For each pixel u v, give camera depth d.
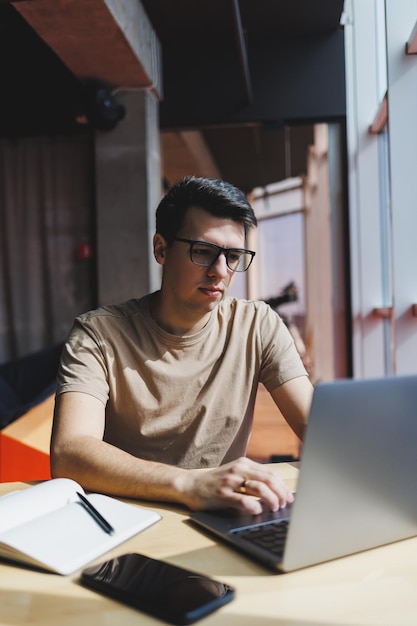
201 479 0.98
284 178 4.84
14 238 4.70
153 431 1.38
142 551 0.84
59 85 4.50
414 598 0.69
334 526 0.77
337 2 3.94
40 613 0.67
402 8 2.80
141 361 1.38
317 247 4.75
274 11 4.06
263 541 0.82
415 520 0.86
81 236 4.61
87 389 1.27
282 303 4.88
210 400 1.41
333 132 4.55
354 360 4.35
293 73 4.48
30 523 0.87
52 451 1.14
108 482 1.05
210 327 1.44
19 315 4.70
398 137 2.83
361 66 4.18
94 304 4.60
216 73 4.56
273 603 0.68
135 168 4.40
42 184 4.64
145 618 0.66
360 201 4.23
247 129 4.77
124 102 4.39
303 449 0.73
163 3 3.92
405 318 2.84
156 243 1.39
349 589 0.72
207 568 0.78
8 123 4.58
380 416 0.79
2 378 3.76
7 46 4.15
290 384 1.46
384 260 4.22
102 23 3.35
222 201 1.27
